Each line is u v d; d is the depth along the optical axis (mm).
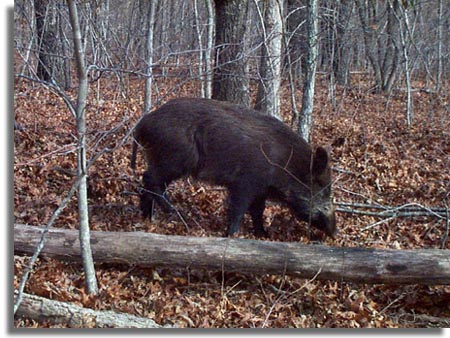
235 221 5098
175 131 5145
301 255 4344
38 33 8203
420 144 8141
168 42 9273
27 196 5414
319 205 5188
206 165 5133
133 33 8672
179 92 8602
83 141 3871
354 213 5461
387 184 6395
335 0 9453
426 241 5270
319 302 4312
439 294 4434
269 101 6812
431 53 13273
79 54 3807
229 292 4383
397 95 12648
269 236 5266
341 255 4340
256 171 5055
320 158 5137
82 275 4379
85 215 4090
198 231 5109
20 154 6180
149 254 4371
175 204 5625
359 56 16203
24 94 5941
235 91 6594
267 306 4273
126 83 8375
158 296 4254
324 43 10297
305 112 6293
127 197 5664
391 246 5086
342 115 9414
